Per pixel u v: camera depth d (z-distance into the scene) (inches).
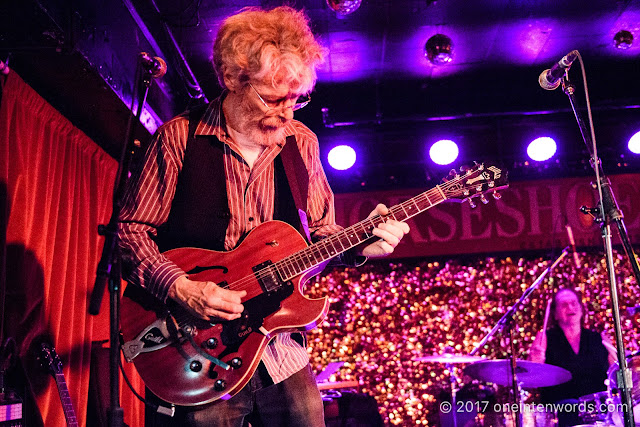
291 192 88.2
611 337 281.4
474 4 222.5
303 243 85.0
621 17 234.8
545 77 112.2
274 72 76.6
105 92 168.4
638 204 272.8
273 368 80.8
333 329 299.1
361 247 88.4
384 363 294.2
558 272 289.7
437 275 299.4
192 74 229.5
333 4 193.8
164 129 85.7
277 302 82.2
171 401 78.2
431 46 229.0
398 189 286.2
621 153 281.9
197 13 213.8
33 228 159.8
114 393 72.1
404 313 297.9
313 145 92.8
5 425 116.5
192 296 76.9
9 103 148.6
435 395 288.7
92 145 195.9
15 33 135.3
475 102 288.4
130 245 81.5
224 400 78.9
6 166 145.4
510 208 278.8
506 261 295.9
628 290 281.1
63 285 170.4
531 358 230.4
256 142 83.2
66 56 145.0
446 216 282.0
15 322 146.4
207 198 84.4
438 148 273.1
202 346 79.8
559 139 291.4
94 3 152.6
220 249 84.7
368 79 279.6
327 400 223.6
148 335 80.9
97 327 189.8
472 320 293.6
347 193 284.2
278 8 83.7
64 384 138.3
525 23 237.8
